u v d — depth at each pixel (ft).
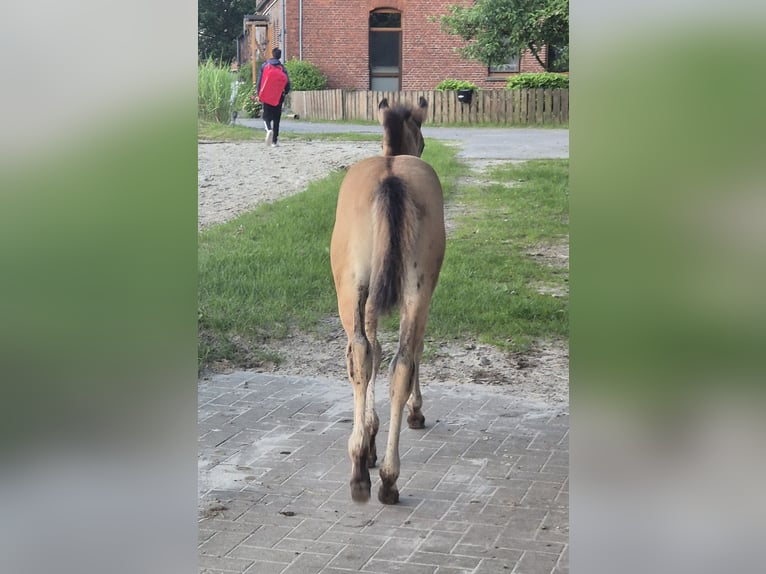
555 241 27.30
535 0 54.03
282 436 17.52
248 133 42.83
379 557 12.80
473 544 13.05
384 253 13.42
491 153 37.45
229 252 26.63
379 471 14.98
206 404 19.29
